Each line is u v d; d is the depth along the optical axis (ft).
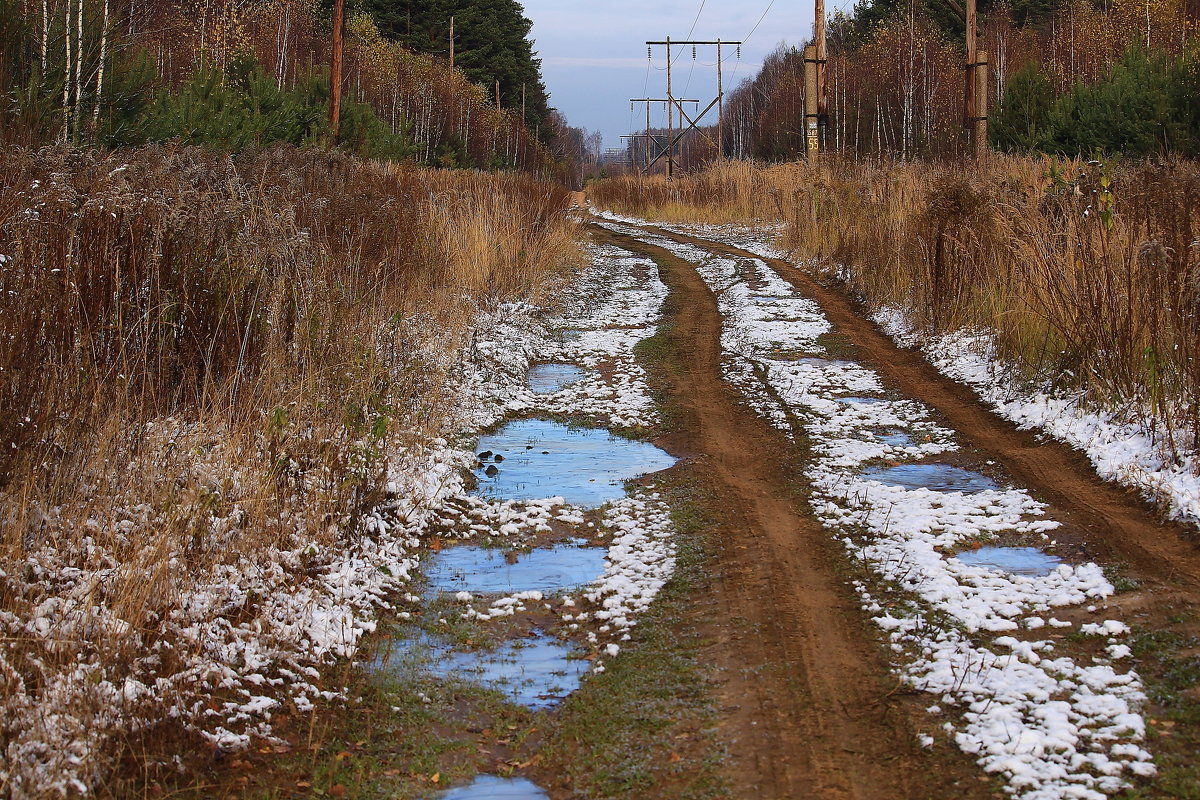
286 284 26.43
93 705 13.14
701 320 49.98
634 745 13.79
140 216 23.52
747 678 15.34
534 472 26.94
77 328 20.34
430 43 205.98
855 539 20.97
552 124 296.71
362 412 23.66
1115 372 27.30
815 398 33.37
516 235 57.93
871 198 60.44
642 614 18.03
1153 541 19.80
